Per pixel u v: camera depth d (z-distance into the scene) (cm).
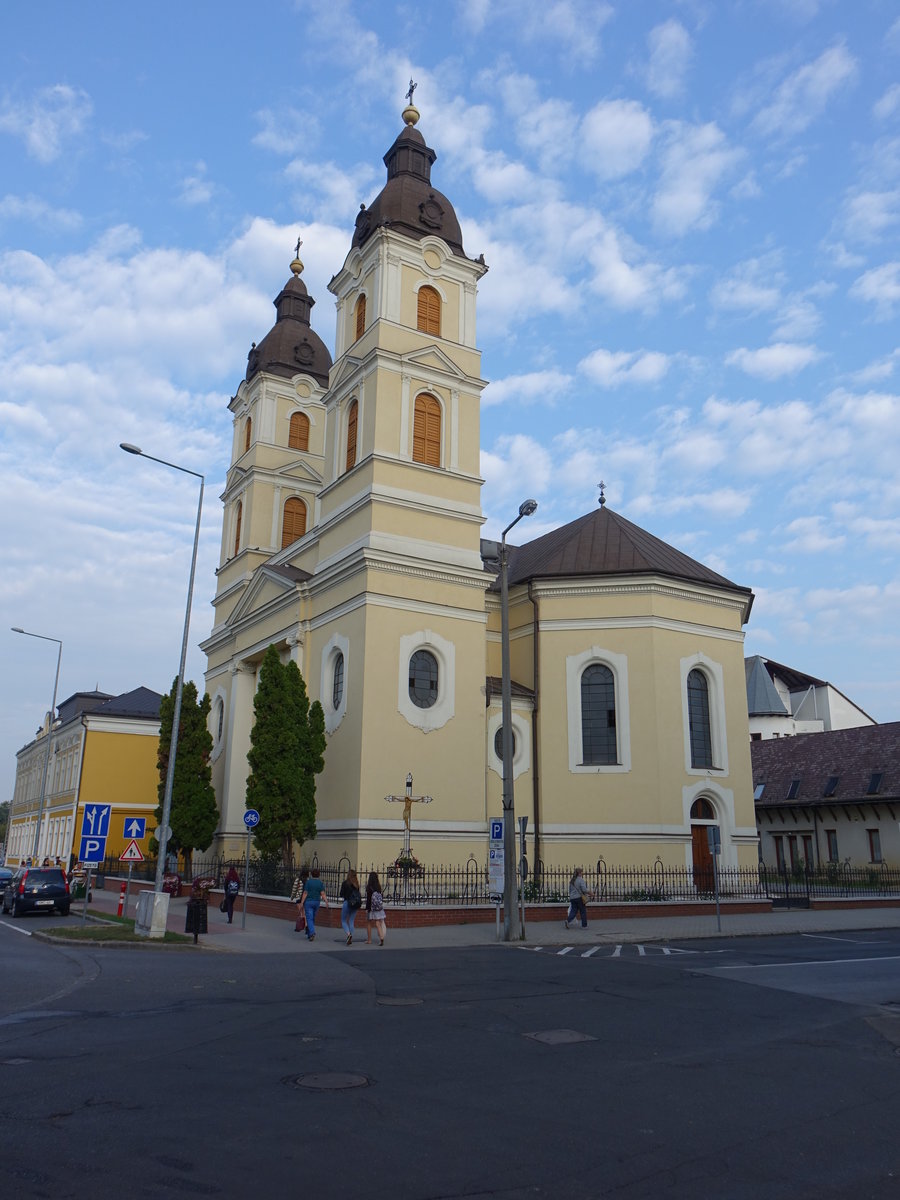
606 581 3697
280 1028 1209
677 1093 907
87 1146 730
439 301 3794
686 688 3659
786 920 3027
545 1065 1016
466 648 3484
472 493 3662
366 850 3088
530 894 3030
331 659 3528
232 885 2884
